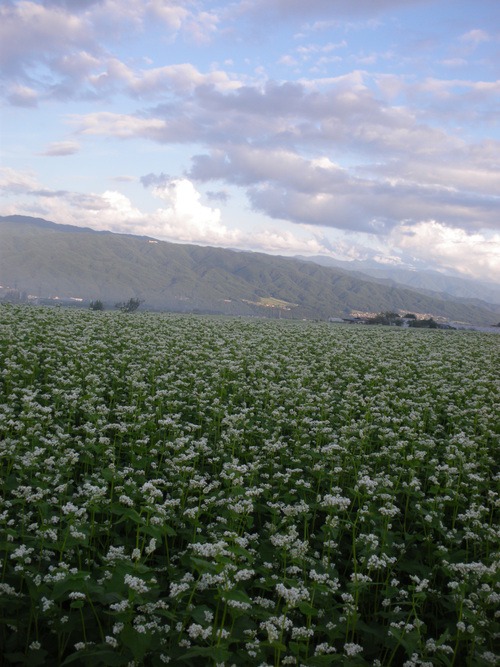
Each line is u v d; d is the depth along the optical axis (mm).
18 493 8086
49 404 15969
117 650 6066
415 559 9133
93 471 11539
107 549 8336
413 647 6406
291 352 28984
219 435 14641
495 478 11680
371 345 34750
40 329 27562
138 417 13758
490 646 7031
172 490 10312
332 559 9148
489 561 8773
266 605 7023
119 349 26297
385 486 10398
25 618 6582
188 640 6352
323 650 6250
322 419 16844
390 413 17422
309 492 11438
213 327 38438
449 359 30312
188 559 7574
